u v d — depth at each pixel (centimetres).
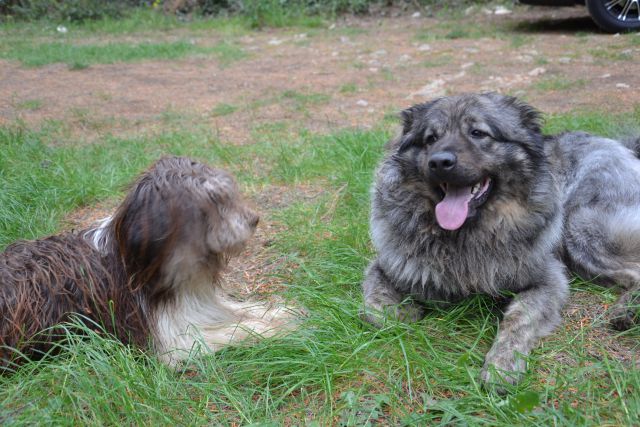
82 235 148
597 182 169
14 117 298
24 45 481
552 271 156
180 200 138
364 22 554
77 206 209
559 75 318
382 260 159
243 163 234
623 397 127
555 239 157
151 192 138
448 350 144
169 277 141
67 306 139
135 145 247
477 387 129
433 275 154
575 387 130
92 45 486
